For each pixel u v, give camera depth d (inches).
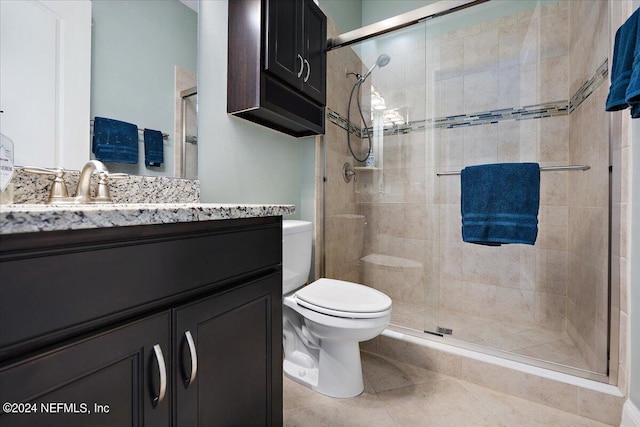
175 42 47.3
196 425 25.5
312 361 57.4
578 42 64.2
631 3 43.3
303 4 59.8
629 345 43.3
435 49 81.8
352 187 83.4
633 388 42.1
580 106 63.0
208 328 26.8
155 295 22.4
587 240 58.1
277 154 67.9
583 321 59.0
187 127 48.9
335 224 78.6
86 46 37.1
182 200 47.0
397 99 83.9
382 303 47.9
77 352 17.9
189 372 24.7
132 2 41.9
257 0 50.2
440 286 84.6
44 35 33.4
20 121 31.5
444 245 83.5
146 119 43.5
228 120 55.6
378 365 61.2
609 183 48.3
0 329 15.1
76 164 36.2
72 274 17.8
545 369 51.3
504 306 77.4
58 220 16.4
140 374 21.2
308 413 46.9
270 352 35.0
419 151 83.3
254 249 32.7
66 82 35.3
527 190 56.6
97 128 38.2
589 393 46.1
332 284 57.6
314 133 69.1
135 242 21.1
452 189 81.4
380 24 69.8
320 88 65.6
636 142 42.0
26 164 31.9
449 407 48.6
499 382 52.8
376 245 85.6
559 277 71.8
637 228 41.6
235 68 52.8
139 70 42.6
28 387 15.9
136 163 42.3
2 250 15.2
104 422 19.2
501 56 76.1
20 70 31.6
